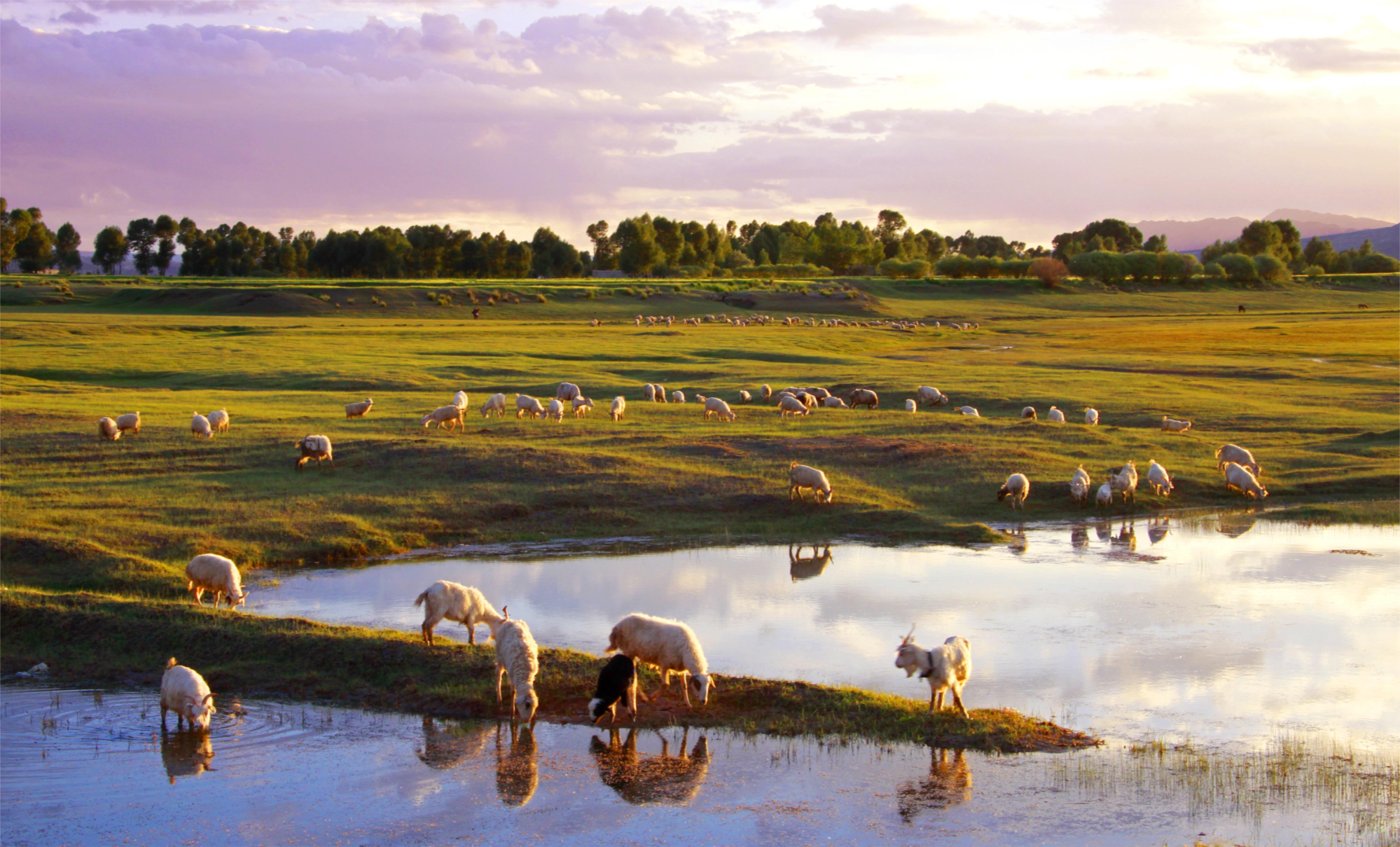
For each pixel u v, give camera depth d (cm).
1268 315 14175
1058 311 15512
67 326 8856
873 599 2186
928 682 1641
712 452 3700
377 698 1551
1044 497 3291
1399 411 5172
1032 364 7662
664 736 1416
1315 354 8238
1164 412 5144
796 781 1276
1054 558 2580
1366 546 2705
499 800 1231
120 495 2911
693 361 7612
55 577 2208
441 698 1534
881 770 1306
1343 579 2353
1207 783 1265
